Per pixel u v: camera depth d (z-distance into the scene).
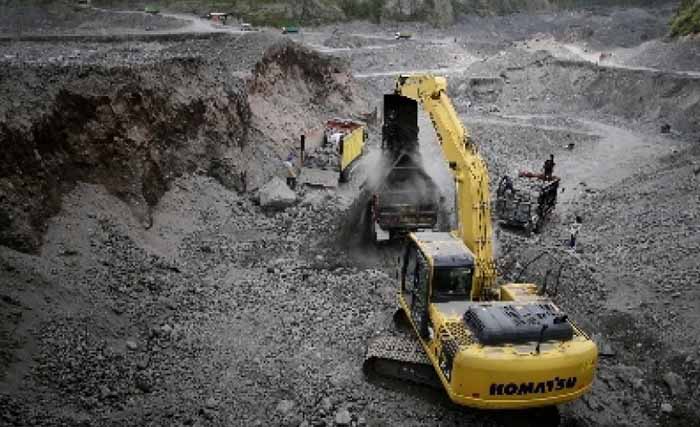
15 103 18.98
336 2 86.12
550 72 58.56
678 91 49.44
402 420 14.19
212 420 13.60
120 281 18.12
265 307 18.42
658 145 42.25
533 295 14.77
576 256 23.42
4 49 48.94
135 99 23.06
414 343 15.44
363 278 20.33
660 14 94.75
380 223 22.67
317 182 28.97
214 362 15.65
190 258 21.31
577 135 44.50
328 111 40.50
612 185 33.28
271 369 15.55
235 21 76.50
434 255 14.47
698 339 17.38
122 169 21.81
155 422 13.26
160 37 57.75
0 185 17.19
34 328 14.65
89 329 15.51
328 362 15.97
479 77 58.75
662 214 25.92
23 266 16.16
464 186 15.55
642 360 17.34
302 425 13.66
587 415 14.87
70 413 12.89
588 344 12.78
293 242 23.53
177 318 17.36
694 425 14.90
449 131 16.14
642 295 20.00
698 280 19.91
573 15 102.94
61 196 19.45
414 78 18.75
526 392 12.42
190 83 26.92
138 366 14.97
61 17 69.19
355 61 67.12
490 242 15.22
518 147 42.47
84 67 22.12
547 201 27.81
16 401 12.53
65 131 20.23
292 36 73.94
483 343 12.51
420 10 90.75
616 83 53.88
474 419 14.34
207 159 26.48
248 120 30.61
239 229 24.19
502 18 102.62
